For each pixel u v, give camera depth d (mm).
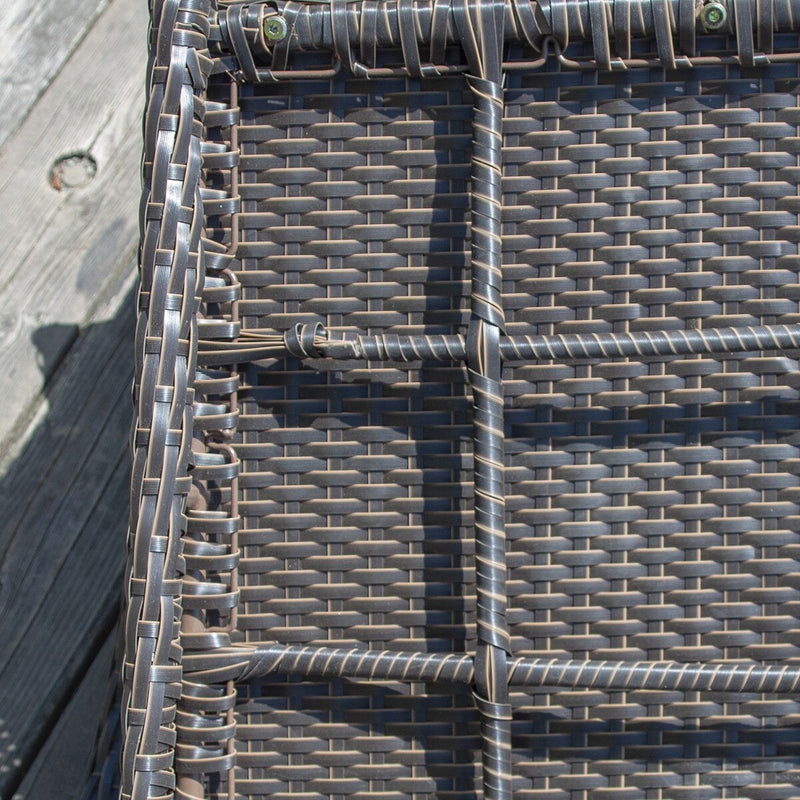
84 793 630
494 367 576
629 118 597
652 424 594
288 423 604
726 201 593
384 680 580
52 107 945
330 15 580
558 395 597
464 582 594
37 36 948
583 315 596
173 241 552
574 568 593
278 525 599
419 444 600
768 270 591
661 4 568
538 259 598
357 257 604
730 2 569
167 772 541
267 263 606
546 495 594
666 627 589
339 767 594
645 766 590
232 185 604
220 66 592
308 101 606
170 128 556
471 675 568
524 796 590
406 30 577
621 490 594
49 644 878
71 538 895
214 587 578
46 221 937
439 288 601
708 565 590
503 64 585
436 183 603
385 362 603
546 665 565
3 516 895
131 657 539
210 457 587
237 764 592
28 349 920
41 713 866
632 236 596
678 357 596
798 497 591
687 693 590
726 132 595
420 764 593
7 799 845
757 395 593
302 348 575
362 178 604
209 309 604
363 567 598
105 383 920
